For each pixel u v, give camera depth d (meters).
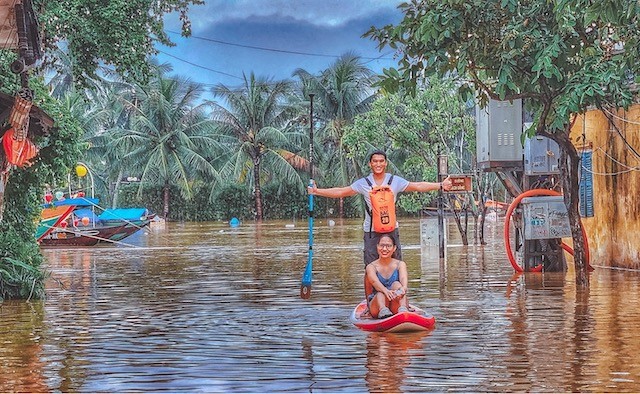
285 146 65.25
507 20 14.55
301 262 23.69
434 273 19.39
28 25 13.58
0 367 9.48
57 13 20.23
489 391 8.11
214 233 43.50
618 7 11.44
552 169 20.03
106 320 13.02
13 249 16.14
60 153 16.83
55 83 58.03
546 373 8.82
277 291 16.56
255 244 32.91
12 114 13.67
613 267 20.20
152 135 63.25
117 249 31.47
